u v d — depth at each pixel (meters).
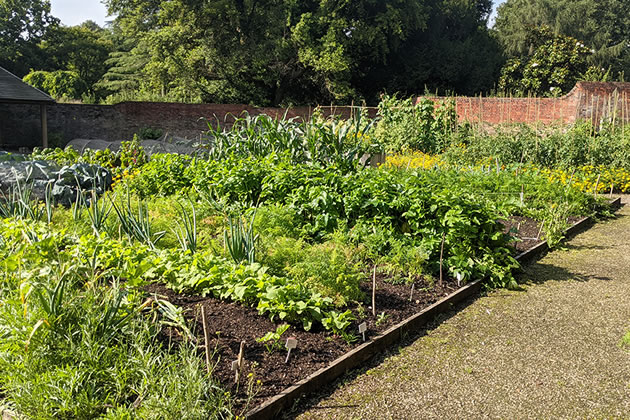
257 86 27.56
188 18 24.50
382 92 31.23
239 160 7.20
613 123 14.12
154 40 24.30
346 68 25.22
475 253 5.50
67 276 3.36
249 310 3.98
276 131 8.05
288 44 25.17
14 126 20.28
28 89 18.69
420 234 5.59
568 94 18.45
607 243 7.32
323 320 3.71
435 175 8.28
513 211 8.34
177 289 4.26
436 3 31.61
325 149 7.92
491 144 12.76
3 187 7.39
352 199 5.78
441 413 3.04
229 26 25.30
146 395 2.69
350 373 3.46
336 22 25.48
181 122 21.73
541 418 3.01
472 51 32.28
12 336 2.87
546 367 3.62
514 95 29.42
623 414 3.06
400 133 14.78
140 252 4.45
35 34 36.97
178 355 3.08
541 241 6.93
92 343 2.88
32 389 2.63
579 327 4.32
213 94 26.41
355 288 4.39
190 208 6.45
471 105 19.84
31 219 5.54
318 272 4.38
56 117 20.67
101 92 36.56
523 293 5.16
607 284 5.45
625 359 3.76
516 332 4.20
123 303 3.35
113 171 8.53
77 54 38.25
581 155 12.41
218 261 4.40
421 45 31.59
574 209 8.79
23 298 2.98
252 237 4.77
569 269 6.01
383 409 3.06
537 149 12.38
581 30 37.88
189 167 7.75
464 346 3.93
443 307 4.57
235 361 2.97
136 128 21.39
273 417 2.90
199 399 2.67
